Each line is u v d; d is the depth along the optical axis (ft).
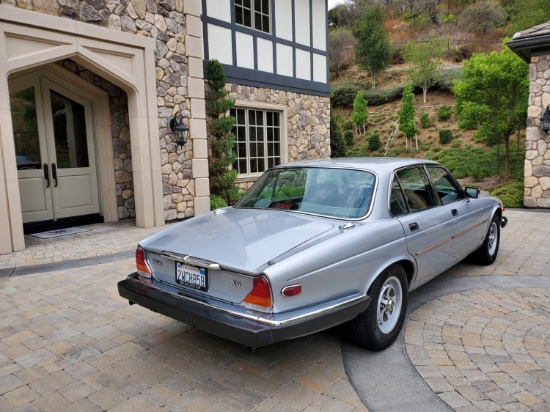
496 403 7.88
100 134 26.48
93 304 13.25
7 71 18.90
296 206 11.08
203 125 27.73
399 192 11.25
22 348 10.43
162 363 9.65
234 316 8.00
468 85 44.91
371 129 86.99
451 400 7.99
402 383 8.63
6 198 19.17
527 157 30.99
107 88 26.43
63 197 25.52
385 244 9.89
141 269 10.25
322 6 42.09
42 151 24.39
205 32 30.25
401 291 10.59
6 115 18.95
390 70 113.19
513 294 13.66
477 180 49.65
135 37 23.53
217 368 9.41
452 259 13.47
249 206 12.07
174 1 25.59
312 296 8.34
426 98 90.84
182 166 26.94
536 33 28.76
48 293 14.23
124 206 27.99
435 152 69.00
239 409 7.86
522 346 10.13
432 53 93.50
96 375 9.15
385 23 137.69
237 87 32.96
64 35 20.76
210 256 8.67
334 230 9.42
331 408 7.86
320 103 42.47
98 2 21.98
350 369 9.23
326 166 11.82
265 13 35.65
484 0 125.18
